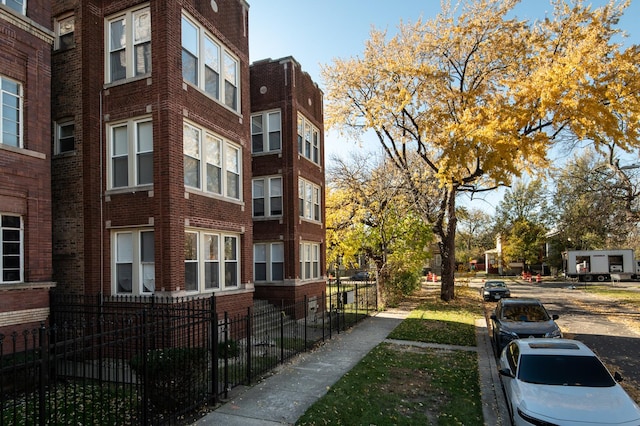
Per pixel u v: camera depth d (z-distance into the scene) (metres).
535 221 66.81
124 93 12.45
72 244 12.35
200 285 12.87
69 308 11.90
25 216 10.39
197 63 13.39
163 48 11.97
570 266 51.38
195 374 7.64
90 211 12.23
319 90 24.09
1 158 9.84
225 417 7.30
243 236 15.22
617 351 13.12
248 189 15.66
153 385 7.11
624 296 31.23
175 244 11.71
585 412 6.16
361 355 12.09
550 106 17.14
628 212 27.19
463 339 14.46
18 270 10.21
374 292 25.66
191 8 13.05
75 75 12.70
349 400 8.10
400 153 28.83
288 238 19.70
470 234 80.38
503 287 30.06
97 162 12.55
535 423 6.14
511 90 18.97
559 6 20.00
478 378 9.79
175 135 12.02
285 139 20.02
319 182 23.42
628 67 16.25
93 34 12.74
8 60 10.20
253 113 20.70
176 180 11.94
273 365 10.71
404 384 9.27
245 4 16.12
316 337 14.73
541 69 18.05
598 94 16.73
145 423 6.37
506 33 21.12
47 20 11.19
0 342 4.83
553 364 7.42
